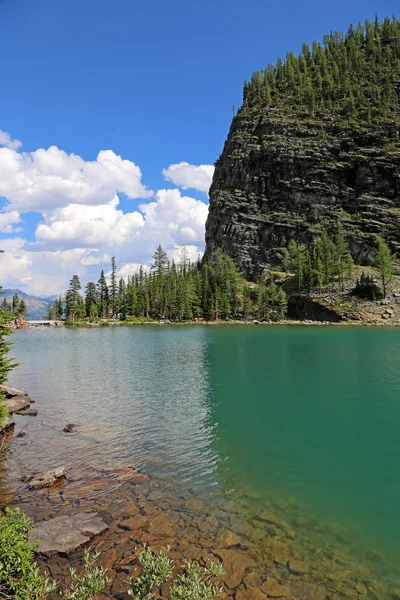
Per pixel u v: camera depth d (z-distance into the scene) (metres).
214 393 32.72
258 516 13.34
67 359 53.31
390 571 10.48
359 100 189.50
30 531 11.58
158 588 9.39
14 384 36.44
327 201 165.75
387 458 19.34
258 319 135.50
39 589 8.02
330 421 25.34
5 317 24.53
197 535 11.88
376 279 124.31
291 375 40.22
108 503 13.84
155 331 105.31
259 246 170.25
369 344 64.62
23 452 19.05
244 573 10.09
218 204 183.25
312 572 10.28
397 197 156.88
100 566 10.20
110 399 30.59
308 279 136.00
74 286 164.50
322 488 15.89
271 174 177.12
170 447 20.30
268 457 19.31
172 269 169.00
